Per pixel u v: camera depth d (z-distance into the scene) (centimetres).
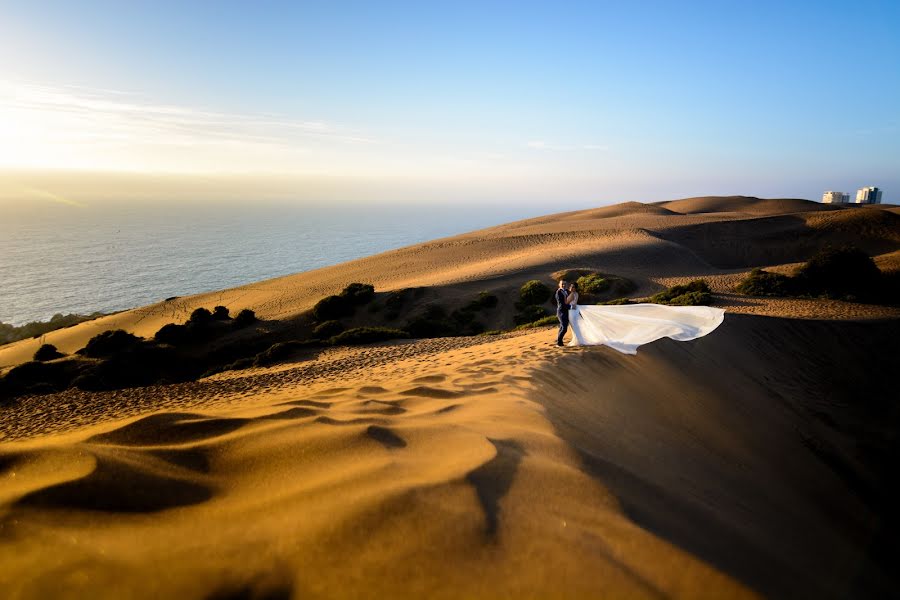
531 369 877
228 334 4009
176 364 3262
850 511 710
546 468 413
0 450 389
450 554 271
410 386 844
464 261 6519
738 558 369
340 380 1308
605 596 247
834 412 1071
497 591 247
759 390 1076
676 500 460
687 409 870
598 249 5809
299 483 356
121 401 1464
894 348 1525
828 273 2988
